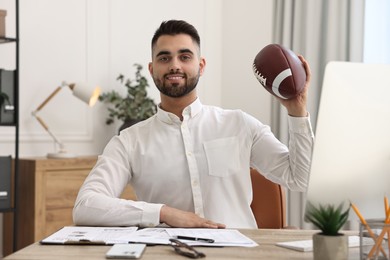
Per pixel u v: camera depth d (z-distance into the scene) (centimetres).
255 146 213
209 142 210
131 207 167
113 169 203
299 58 175
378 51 409
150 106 402
